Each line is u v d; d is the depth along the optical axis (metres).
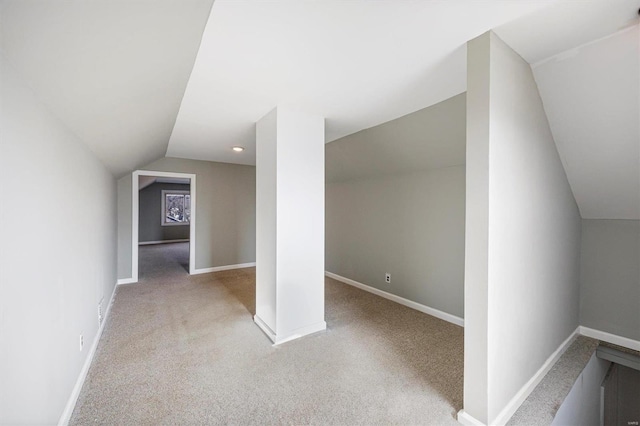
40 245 1.23
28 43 0.90
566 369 2.05
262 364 2.08
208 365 2.06
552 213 2.06
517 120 1.59
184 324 2.78
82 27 0.95
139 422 1.51
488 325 1.41
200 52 1.55
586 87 1.65
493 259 1.42
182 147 3.88
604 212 2.44
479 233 1.42
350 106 2.35
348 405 1.65
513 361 1.62
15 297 1.01
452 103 2.22
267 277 2.57
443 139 2.63
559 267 2.20
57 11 0.83
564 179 2.23
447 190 2.99
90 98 1.47
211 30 1.35
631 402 2.77
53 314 1.37
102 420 1.52
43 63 1.04
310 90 2.05
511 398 1.60
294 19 1.28
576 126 1.88
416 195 3.31
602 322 2.52
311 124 2.56
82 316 1.90
